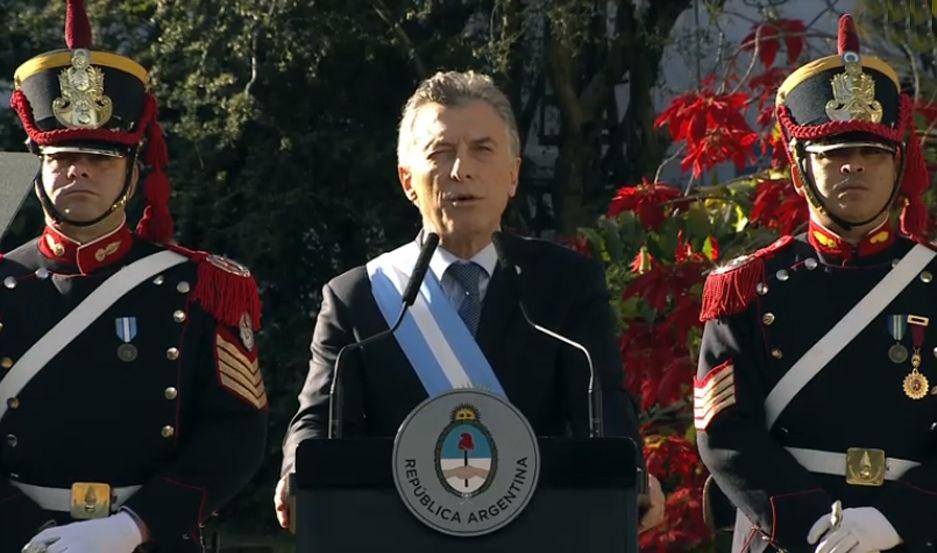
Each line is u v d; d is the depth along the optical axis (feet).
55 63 36.76
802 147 38.37
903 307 38.01
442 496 28.94
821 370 37.91
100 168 36.63
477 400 29.07
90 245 37.19
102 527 34.99
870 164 37.73
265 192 112.16
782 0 94.79
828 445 37.73
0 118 116.37
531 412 34.14
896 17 57.72
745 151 56.39
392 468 28.99
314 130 113.60
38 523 35.58
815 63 38.47
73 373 36.60
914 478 36.78
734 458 37.60
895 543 36.11
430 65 109.19
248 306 38.09
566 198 113.39
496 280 34.65
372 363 34.68
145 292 37.24
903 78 64.23
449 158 34.30
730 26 108.06
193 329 37.35
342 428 33.53
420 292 34.73
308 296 115.34
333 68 111.96
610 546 28.94
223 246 114.32
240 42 107.96
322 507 29.09
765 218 53.67
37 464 36.40
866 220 37.99
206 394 37.24
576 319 34.71
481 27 111.75
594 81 113.39
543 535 28.99
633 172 113.91
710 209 56.03
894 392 37.63
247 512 107.55
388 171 112.68
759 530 37.81
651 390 52.37
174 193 111.65
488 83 34.96
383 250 113.09
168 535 35.60
